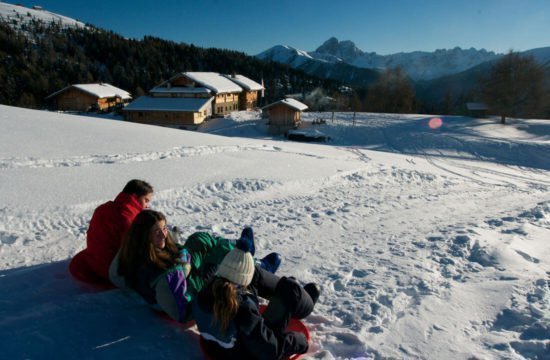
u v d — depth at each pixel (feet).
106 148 43.50
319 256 18.93
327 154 65.72
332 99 290.76
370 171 49.26
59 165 34.01
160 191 29.43
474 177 69.21
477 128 159.63
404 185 45.32
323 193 36.17
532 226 25.57
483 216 29.91
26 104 237.45
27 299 12.73
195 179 34.09
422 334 11.39
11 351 9.93
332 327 12.01
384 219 27.89
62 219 22.47
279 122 168.04
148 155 41.75
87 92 207.21
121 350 10.32
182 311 10.68
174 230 14.16
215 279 9.32
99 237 13.66
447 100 293.43
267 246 20.45
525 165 108.78
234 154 48.85
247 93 226.58
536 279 15.05
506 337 11.01
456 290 14.28
